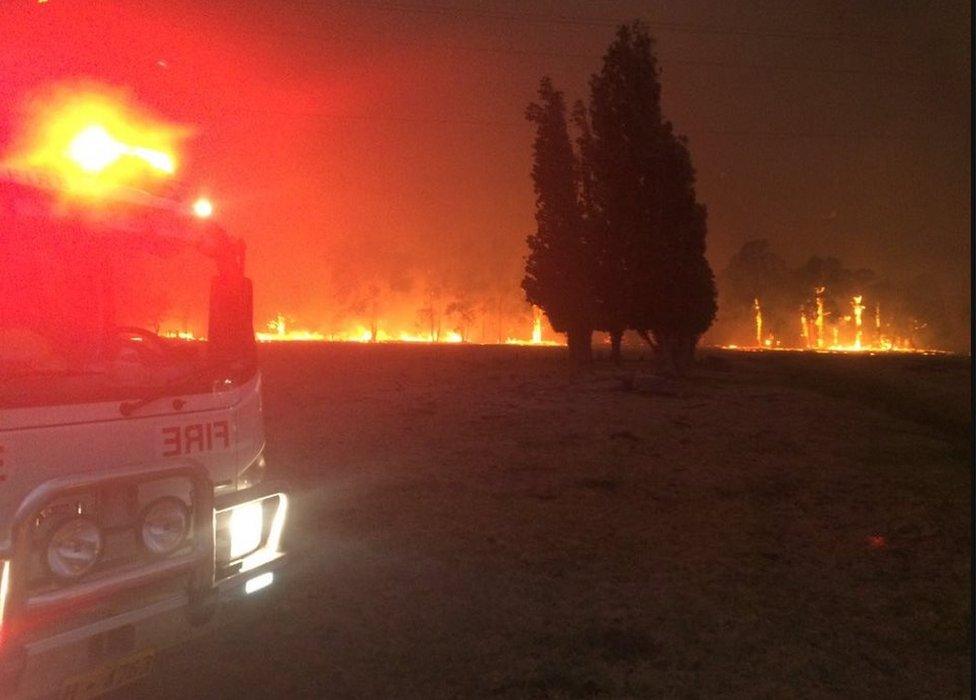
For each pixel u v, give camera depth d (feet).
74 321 15.24
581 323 116.06
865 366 145.79
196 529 14.39
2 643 11.48
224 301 16.46
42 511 12.36
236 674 17.78
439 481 38.81
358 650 19.25
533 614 21.83
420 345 232.73
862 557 27.22
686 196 100.32
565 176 117.91
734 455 46.68
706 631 20.67
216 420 15.51
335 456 45.03
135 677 13.34
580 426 57.11
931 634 20.43
